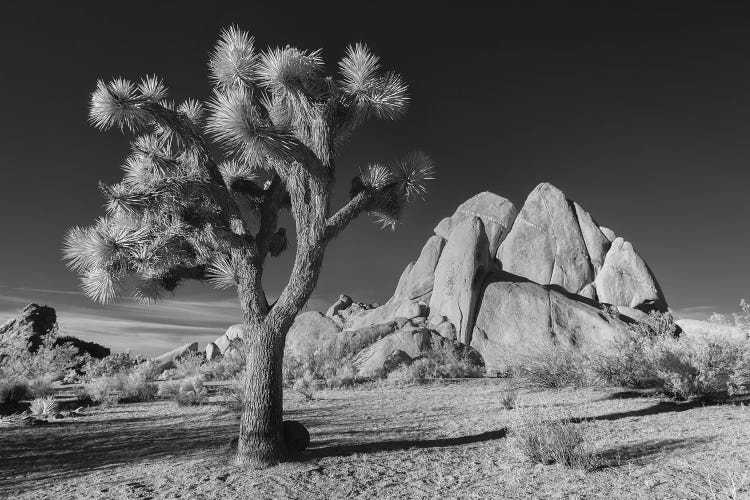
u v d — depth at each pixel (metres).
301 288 7.00
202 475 6.07
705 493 4.68
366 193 7.66
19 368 19.58
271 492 5.36
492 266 32.97
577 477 5.45
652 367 12.85
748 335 12.12
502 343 27.64
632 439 7.36
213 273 7.73
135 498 5.36
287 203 8.45
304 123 7.49
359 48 7.71
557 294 29.78
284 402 14.62
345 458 6.77
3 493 5.98
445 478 5.77
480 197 50.53
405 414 11.30
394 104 7.50
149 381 19.45
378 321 34.69
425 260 40.50
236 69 7.85
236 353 27.12
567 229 45.72
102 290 7.26
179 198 7.03
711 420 8.73
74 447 8.69
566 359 15.09
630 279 40.41
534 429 6.51
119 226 7.24
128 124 6.88
